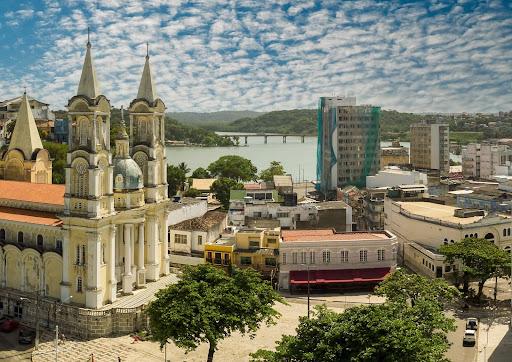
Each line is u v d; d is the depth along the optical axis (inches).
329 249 4530.0
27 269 3941.9
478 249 4254.4
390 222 5905.5
